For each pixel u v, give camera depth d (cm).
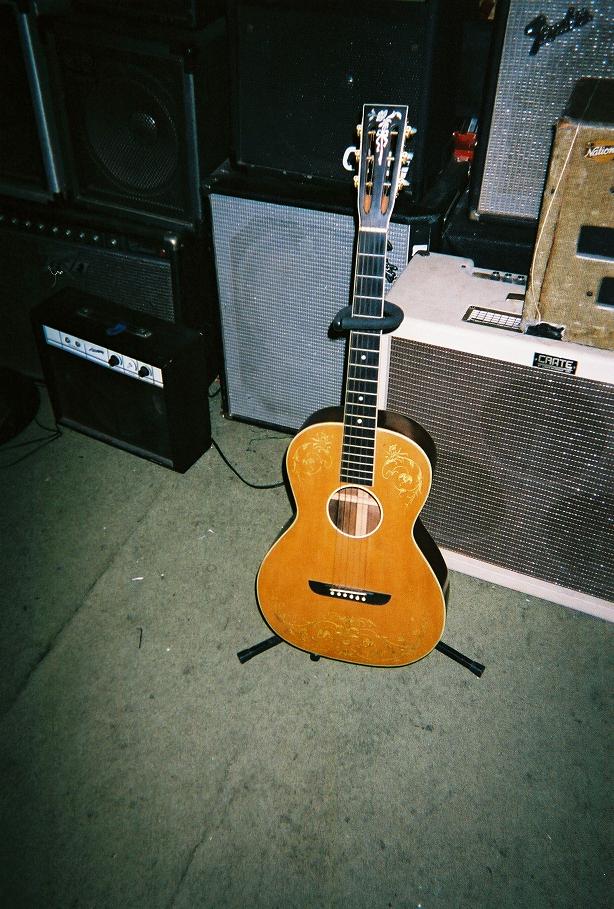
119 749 178
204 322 253
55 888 156
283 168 199
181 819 167
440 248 196
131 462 251
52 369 244
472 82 201
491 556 207
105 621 204
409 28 163
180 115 197
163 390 219
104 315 228
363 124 140
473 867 160
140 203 220
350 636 180
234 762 176
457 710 186
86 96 203
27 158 222
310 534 168
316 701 188
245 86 187
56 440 259
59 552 222
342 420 158
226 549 223
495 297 176
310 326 225
